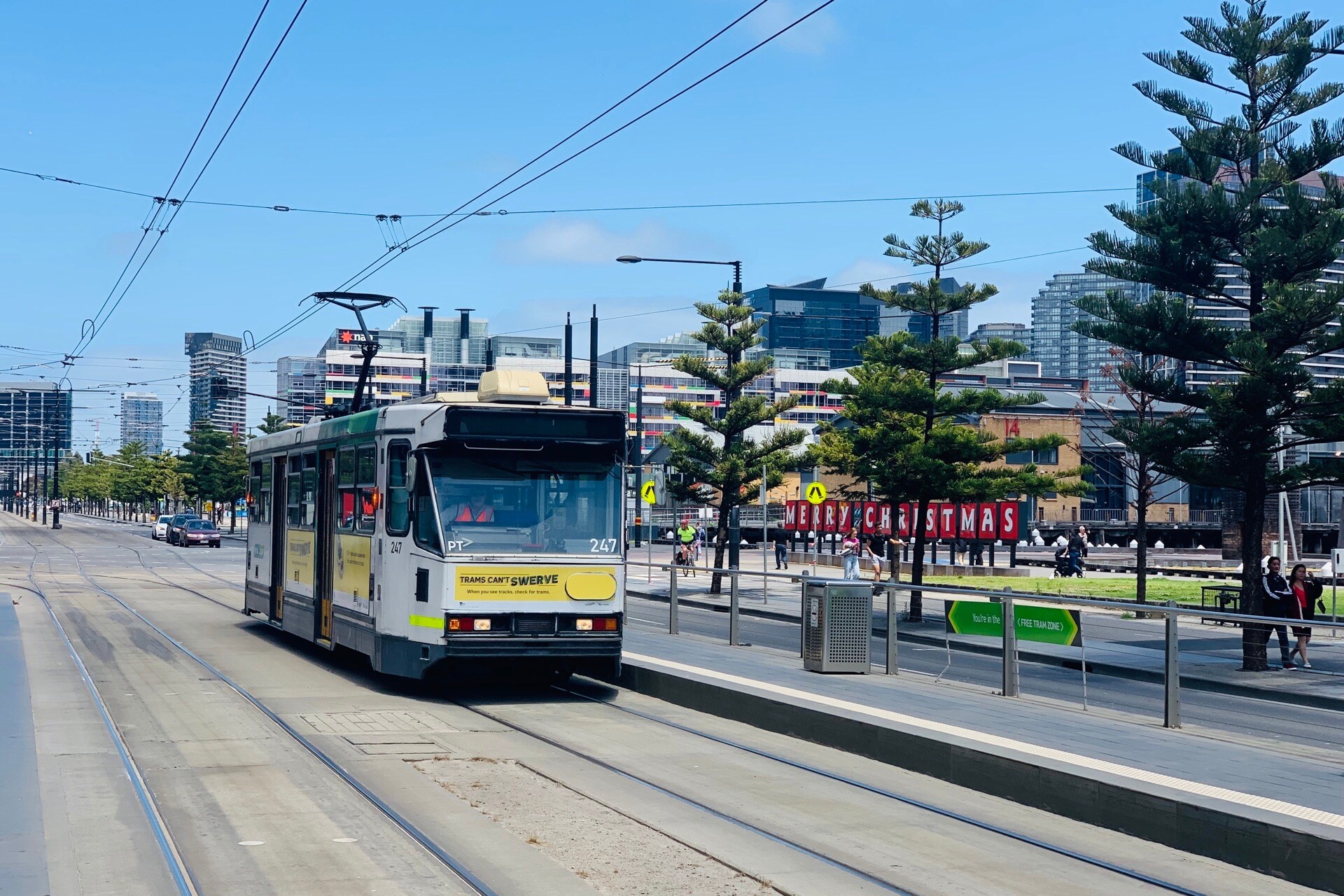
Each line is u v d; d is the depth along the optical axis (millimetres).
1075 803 9562
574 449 15023
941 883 7711
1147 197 32562
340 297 27109
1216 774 9797
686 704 15094
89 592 34375
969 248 31516
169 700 14617
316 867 7766
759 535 75250
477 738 12508
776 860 8125
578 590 14734
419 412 14992
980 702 13789
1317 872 7785
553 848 8297
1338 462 23031
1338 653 10945
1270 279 23312
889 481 32156
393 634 14977
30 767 10523
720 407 43000
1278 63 23750
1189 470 23547
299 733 12469
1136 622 22781
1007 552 66312
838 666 16328
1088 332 25312
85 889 7223
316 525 18594
